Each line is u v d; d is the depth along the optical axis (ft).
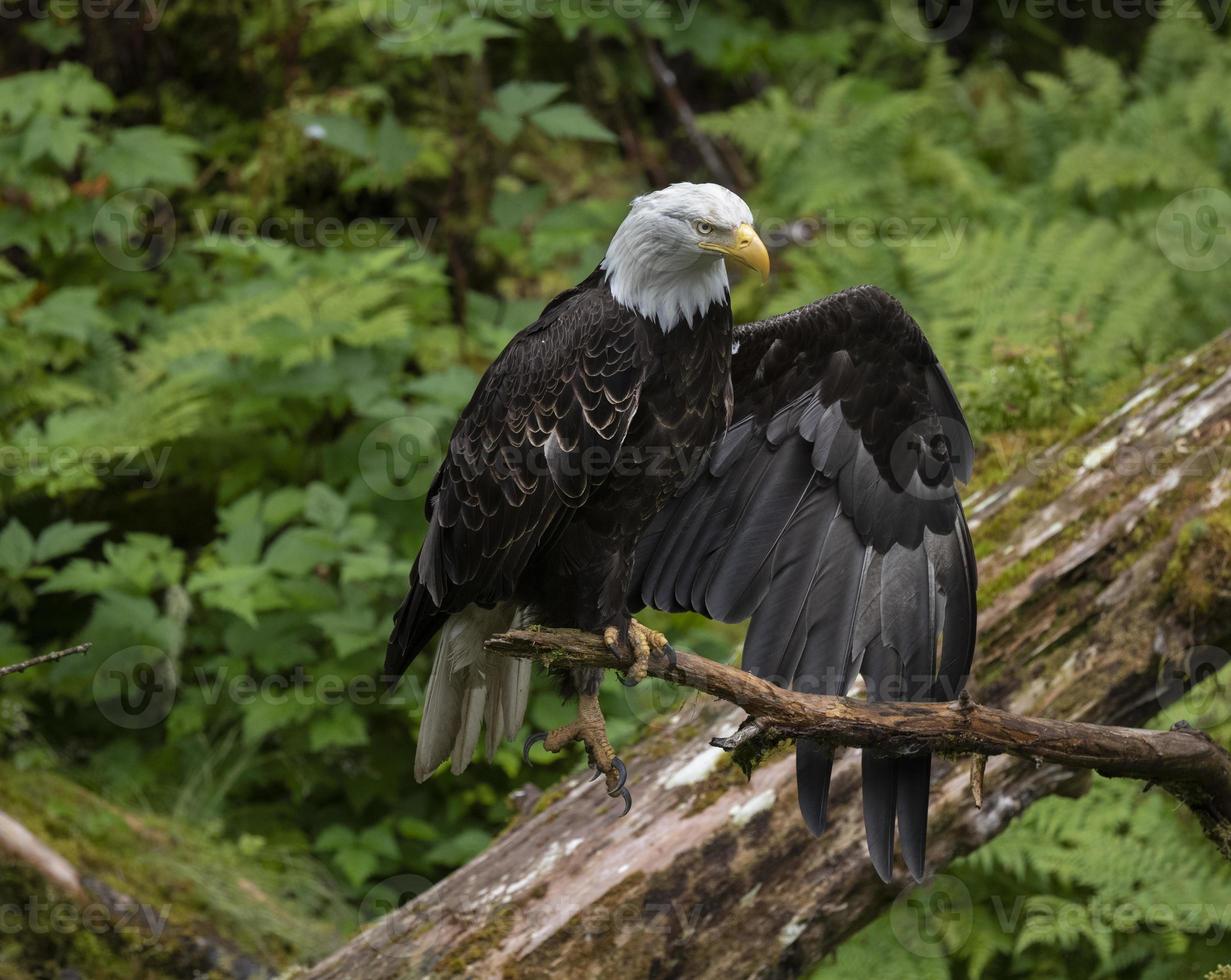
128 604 30.78
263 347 32.68
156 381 34.68
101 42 43.45
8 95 37.11
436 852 30.04
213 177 42.63
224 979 26.14
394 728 31.94
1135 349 31.40
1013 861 27.14
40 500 36.09
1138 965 27.63
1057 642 23.00
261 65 42.80
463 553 20.89
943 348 33.83
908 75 47.67
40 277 38.81
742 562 21.02
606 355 19.99
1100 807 27.61
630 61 46.03
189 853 28.40
